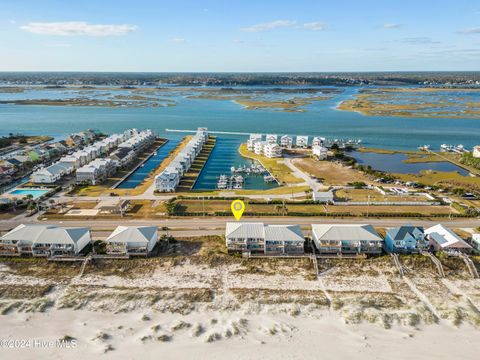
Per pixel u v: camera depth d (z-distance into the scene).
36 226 75.81
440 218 90.44
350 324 55.53
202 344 51.28
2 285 63.88
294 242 72.75
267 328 54.62
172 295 61.62
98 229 83.62
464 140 196.62
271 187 119.81
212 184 123.44
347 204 98.81
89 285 64.50
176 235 80.88
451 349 50.84
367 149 175.12
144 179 125.56
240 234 73.50
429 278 67.31
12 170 130.50
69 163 133.00
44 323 55.19
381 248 73.31
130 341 51.75
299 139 178.00
